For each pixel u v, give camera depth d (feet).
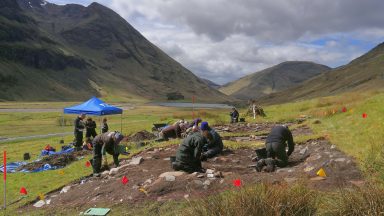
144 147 58.80
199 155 35.78
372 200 19.45
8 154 81.15
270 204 20.33
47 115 291.38
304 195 21.30
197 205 22.61
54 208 34.81
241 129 75.82
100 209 30.53
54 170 55.06
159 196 31.17
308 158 37.42
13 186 47.75
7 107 485.56
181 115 136.56
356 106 71.92
